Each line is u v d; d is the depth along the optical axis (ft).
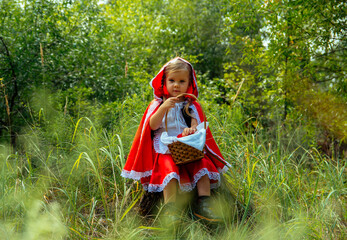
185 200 9.12
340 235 8.36
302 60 17.15
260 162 11.43
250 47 18.58
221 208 8.54
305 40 16.44
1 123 17.92
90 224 8.04
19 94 19.43
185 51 39.01
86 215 9.18
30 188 9.68
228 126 13.87
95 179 10.82
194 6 42.11
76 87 19.12
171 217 7.82
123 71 23.52
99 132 13.37
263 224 8.45
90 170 10.91
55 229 6.94
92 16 22.48
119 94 22.49
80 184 10.96
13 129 16.89
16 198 8.68
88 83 21.57
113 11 34.30
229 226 8.41
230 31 19.16
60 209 9.14
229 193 9.58
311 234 7.91
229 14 18.15
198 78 23.80
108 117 16.83
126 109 15.38
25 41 19.22
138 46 31.71
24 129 15.97
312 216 8.97
